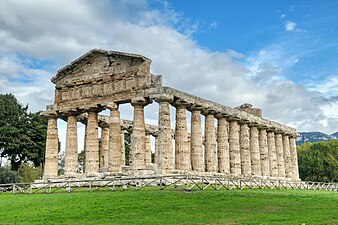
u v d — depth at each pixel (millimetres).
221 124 66938
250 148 75250
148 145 77312
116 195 35812
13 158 89750
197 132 60156
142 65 56562
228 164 66062
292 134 88750
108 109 58375
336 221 23344
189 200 32156
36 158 91188
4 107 88562
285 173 85312
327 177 126875
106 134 70500
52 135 63781
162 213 27031
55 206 31422
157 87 54438
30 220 25844
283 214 26641
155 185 46000
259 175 74000
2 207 32406
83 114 68062
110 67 59594
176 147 57500
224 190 40562
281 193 40938
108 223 24031
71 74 63719
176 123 58156
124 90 57406
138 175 52594
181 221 24234
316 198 36688
